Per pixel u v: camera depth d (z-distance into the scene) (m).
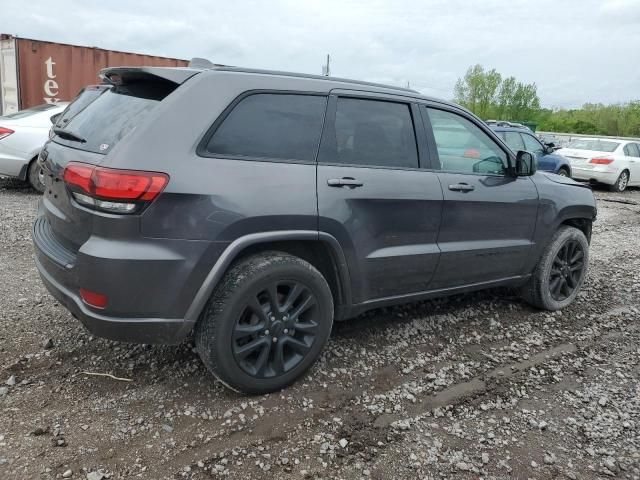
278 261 3.06
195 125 2.84
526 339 4.26
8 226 6.62
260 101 3.09
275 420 2.96
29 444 2.64
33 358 3.46
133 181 2.62
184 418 2.92
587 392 3.47
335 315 3.57
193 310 2.84
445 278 4.00
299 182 3.10
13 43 10.46
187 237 2.75
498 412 3.19
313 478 2.53
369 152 3.51
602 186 16.52
